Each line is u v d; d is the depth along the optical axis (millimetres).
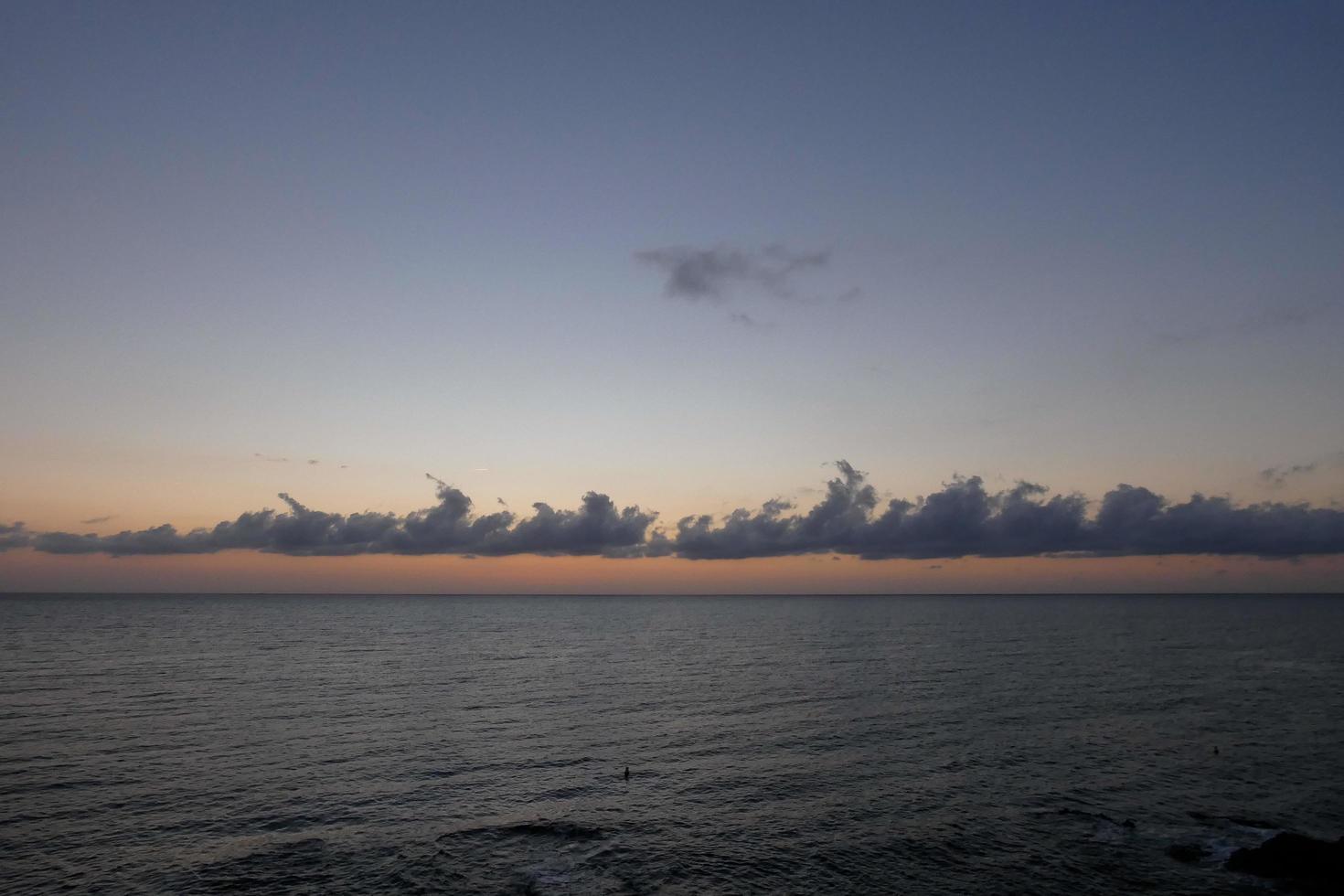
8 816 32719
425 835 32062
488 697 66875
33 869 27625
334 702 62312
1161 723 55125
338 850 30188
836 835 32531
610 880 28031
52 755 42344
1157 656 104625
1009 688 73125
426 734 50438
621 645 128000
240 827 32469
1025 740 49750
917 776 41250
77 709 56375
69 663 86188
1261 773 41938
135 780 38250
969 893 27047
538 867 29062
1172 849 30688
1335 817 34844
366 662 94625
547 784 39531
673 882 27844
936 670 87938
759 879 28203
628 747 47625
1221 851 30656
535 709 60719
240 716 55188
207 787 37469
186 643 116625
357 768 41750
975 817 34656
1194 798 37500
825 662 97688
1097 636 147375
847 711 59844
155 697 63000
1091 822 34062
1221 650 115312
